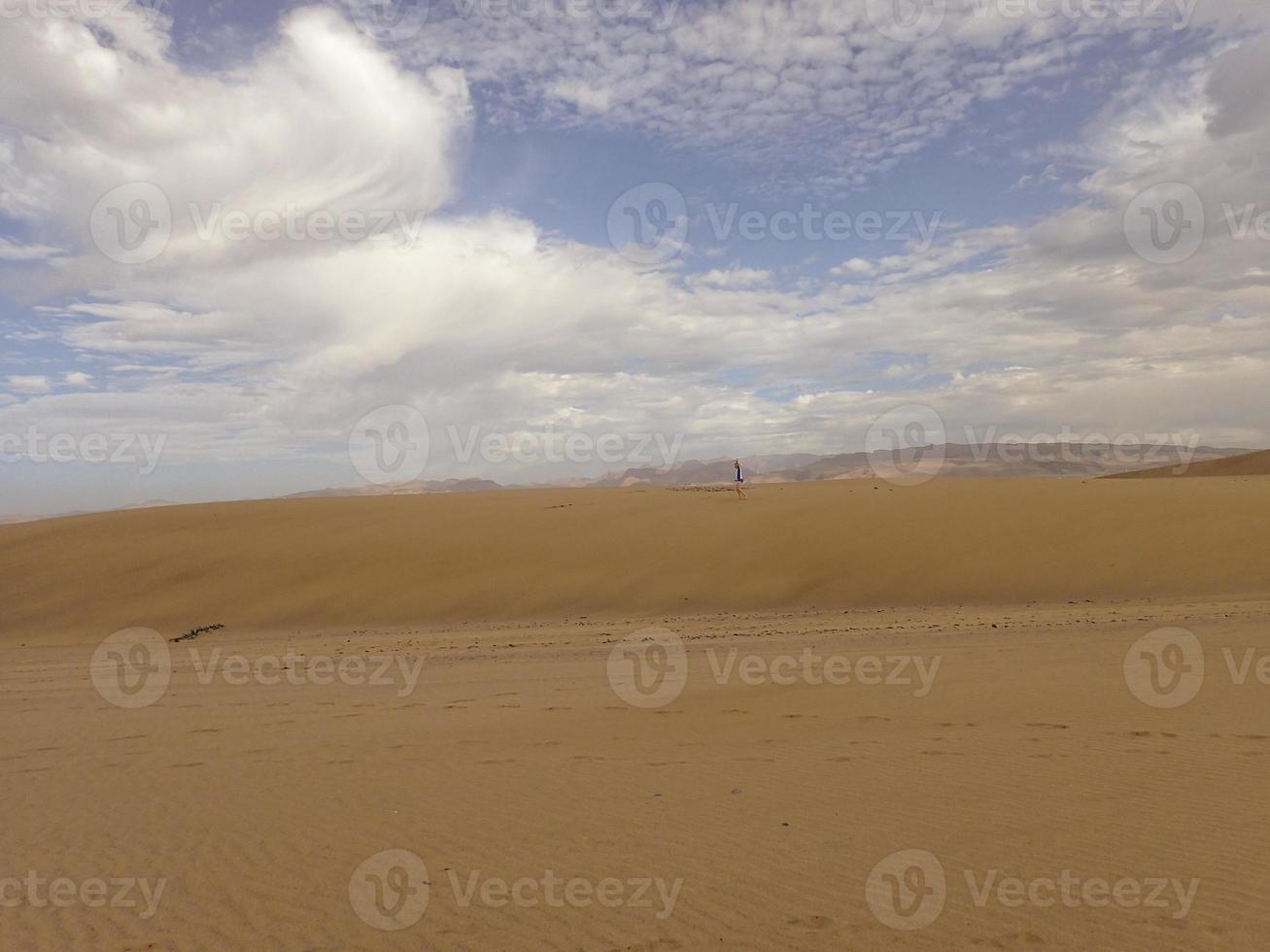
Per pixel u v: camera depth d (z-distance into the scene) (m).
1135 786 8.27
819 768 9.47
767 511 42.81
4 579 37.19
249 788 9.58
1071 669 15.02
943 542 35.75
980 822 7.48
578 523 43.03
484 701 14.69
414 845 7.51
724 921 5.79
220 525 45.06
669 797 8.65
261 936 5.85
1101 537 35.06
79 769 10.79
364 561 37.66
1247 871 6.18
